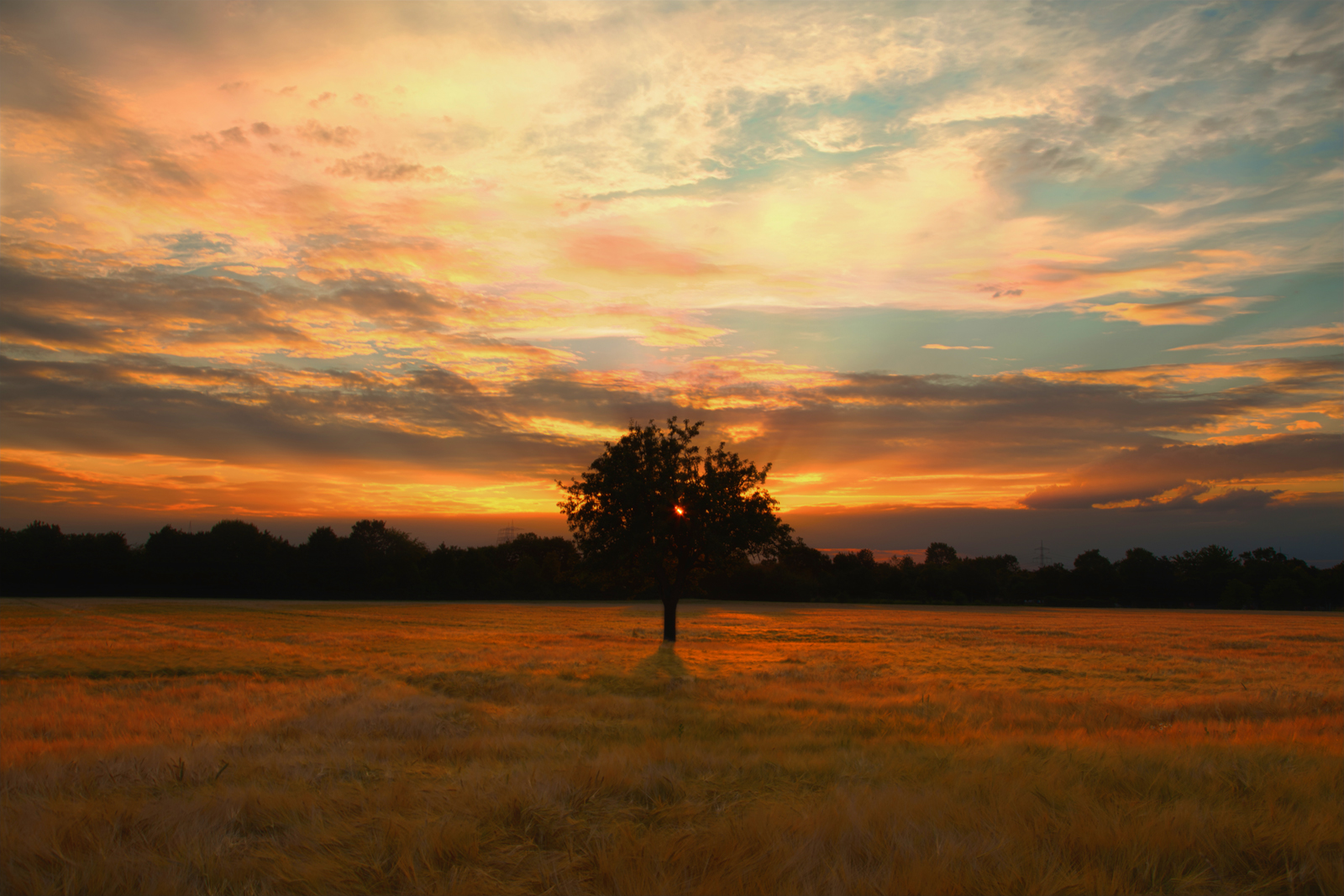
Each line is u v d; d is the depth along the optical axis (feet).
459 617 254.27
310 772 26.68
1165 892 15.39
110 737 38.75
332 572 433.07
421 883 15.31
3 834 17.34
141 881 15.30
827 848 17.24
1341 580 442.50
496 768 27.09
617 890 14.87
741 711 50.06
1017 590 482.28
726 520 136.46
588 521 142.00
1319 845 17.17
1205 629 224.74
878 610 357.61
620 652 114.62
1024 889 15.07
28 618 218.59
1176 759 26.66
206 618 229.45
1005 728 45.55
